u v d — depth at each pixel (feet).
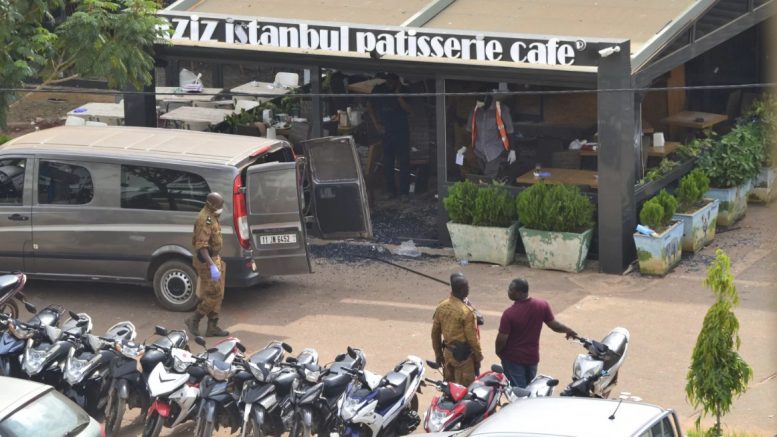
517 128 133.39
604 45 109.09
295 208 103.19
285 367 77.25
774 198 137.08
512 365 80.33
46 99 191.21
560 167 130.11
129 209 106.22
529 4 125.90
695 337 97.25
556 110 131.85
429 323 102.73
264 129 146.30
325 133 144.77
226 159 104.83
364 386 74.90
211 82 179.32
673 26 114.62
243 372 77.00
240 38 126.21
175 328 103.19
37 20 124.06
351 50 121.19
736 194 128.98
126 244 106.63
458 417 70.49
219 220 103.81
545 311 79.87
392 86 138.72
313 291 112.57
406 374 76.89
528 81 115.85
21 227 108.68
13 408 65.77
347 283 114.83
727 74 144.77
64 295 112.88
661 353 94.12
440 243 125.49
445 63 118.32
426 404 86.43
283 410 75.92
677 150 130.11
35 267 109.40
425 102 142.92
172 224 105.19
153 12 124.57
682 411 83.15
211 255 99.86
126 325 86.22
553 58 112.06
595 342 78.69
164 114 151.33
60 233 107.86
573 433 57.16
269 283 115.24
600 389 76.33
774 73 125.29
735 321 72.28
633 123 110.42
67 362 81.00
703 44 121.08
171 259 106.32
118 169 106.11
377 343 98.32
